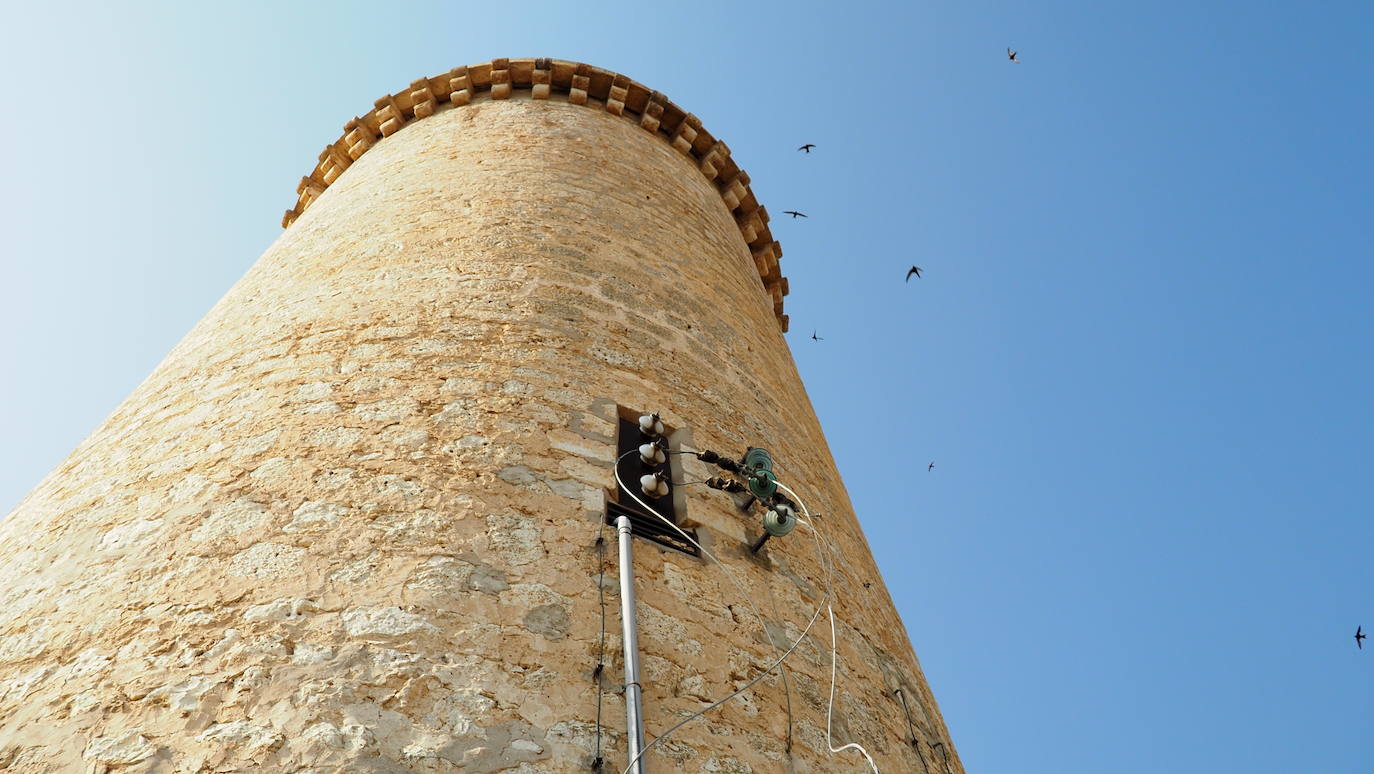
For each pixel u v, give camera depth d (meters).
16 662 5.28
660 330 9.16
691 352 9.19
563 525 6.20
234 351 8.10
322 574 5.50
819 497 8.91
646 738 5.18
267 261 10.79
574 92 16.53
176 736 4.66
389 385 7.14
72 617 5.48
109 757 4.59
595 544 6.18
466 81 16.64
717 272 11.90
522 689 5.09
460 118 15.53
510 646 5.29
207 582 5.50
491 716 4.91
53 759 4.62
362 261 9.38
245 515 5.96
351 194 12.42
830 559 8.01
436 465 6.35
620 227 11.13
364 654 5.04
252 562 5.60
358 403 6.95
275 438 6.65
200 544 5.79
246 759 4.54
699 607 6.22
